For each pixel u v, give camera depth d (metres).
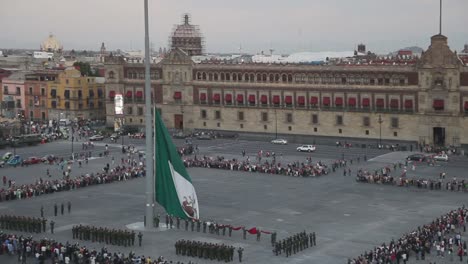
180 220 116.25
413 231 104.12
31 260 94.62
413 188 143.88
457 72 192.38
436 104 196.75
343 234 107.19
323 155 187.88
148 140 107.12
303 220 116.38
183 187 105.00
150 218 110.56
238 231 110.19
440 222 107.06
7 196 134.38
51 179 155.12
